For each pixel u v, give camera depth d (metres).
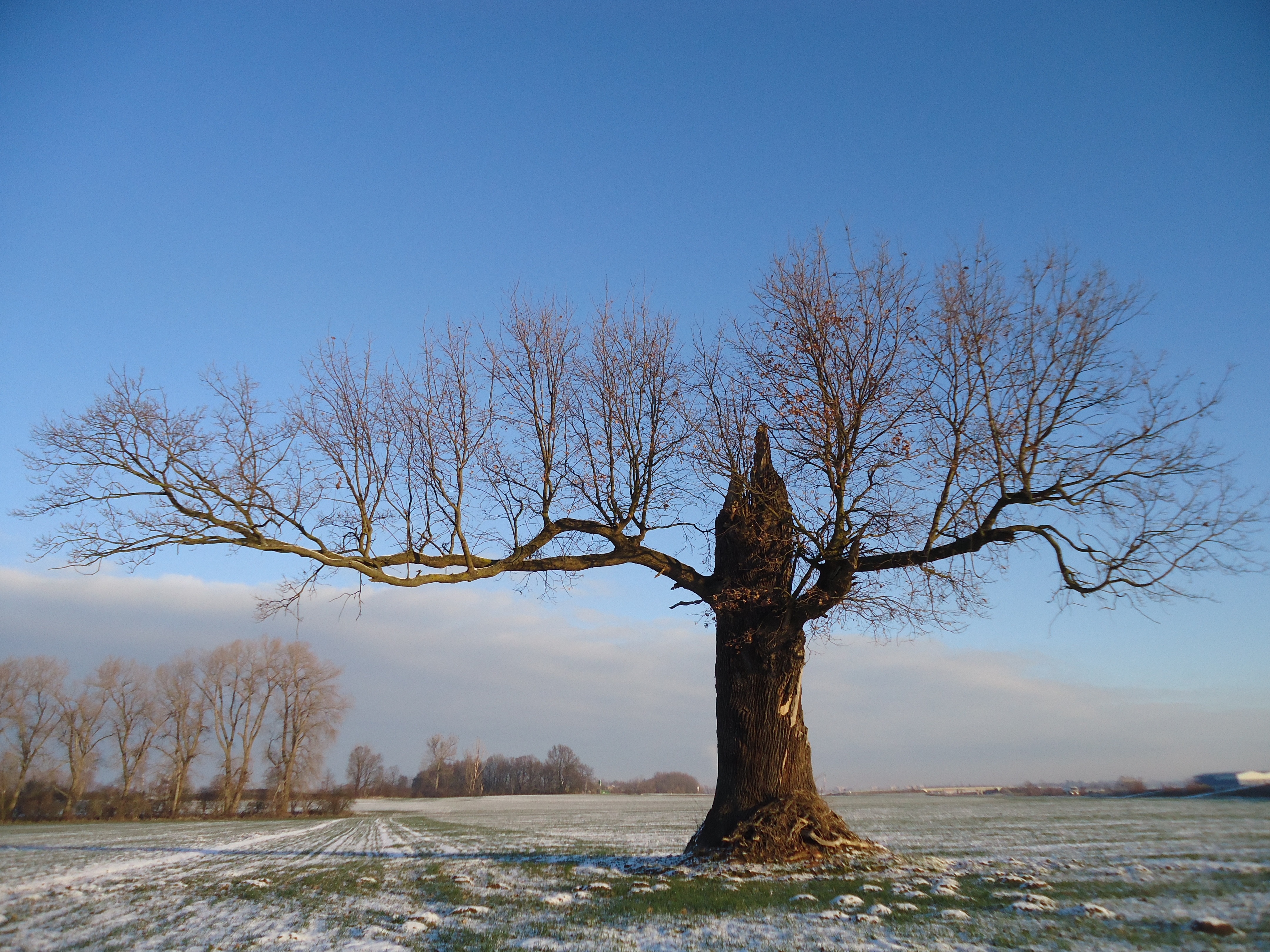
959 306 17.70
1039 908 11.47
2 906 16.12
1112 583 16.45
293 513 18.97
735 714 19.28
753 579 19.33
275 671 91.06
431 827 52.75
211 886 19.25
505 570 20.05
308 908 14.98
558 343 21.03
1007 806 71.44
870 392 18.00
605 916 12.66
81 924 13.70
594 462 20.38
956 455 17.06
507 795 186.50
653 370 20.81
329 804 90.00
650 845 30.05
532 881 17.67
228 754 87.06
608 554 20.55
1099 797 91.94
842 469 17.67
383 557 19.28
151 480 18.08
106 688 83.25
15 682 78.56
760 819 18.20
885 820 47.09
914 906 12.07
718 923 11.67
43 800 78.50
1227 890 12.55
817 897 13.31
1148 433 16.22
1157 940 9.24
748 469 19.78
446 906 14.55
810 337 18.39
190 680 88.50
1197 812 47.09
